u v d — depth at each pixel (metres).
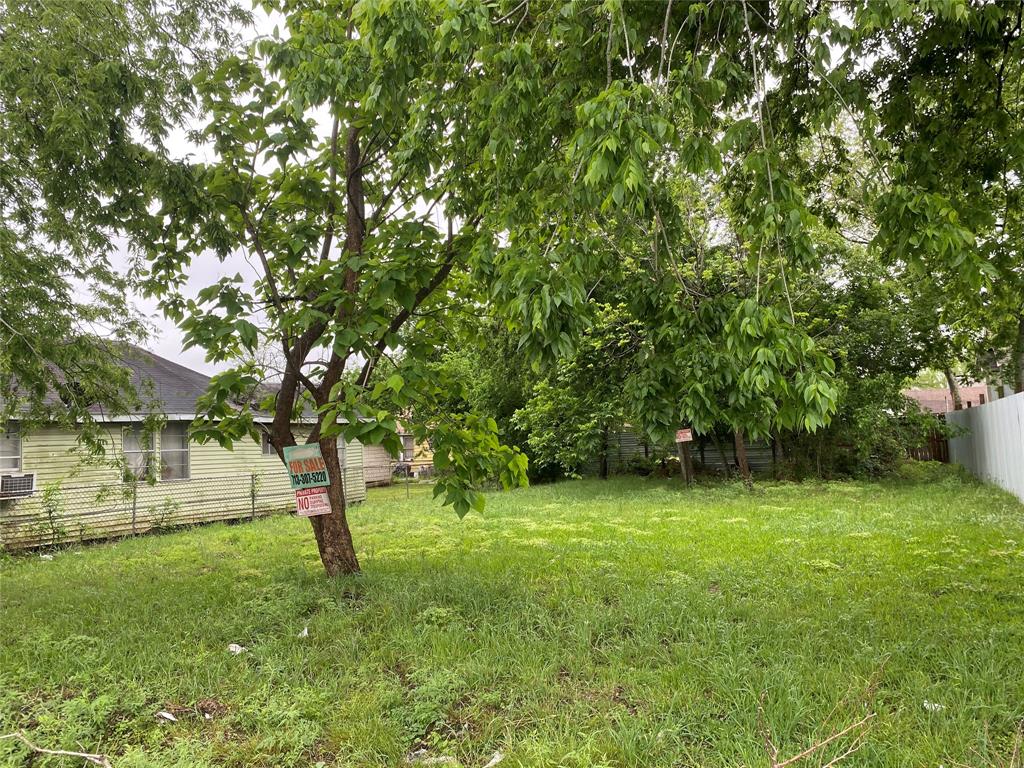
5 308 5.94
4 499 11.07
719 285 13.23
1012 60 5.18
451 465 5.33
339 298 5.35
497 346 16.91
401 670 4.36
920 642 4.33
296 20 5.93
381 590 6.07
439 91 4.63
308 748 3.36
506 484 5.62
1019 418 11.82
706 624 4.82
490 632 4.84
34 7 5.49
